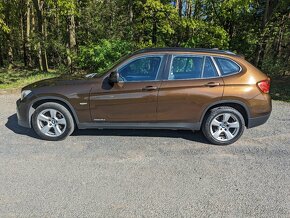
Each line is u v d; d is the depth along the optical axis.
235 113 4.40
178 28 11.61
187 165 3.82
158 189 3.24
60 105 4.43
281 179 3.50
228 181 3.43
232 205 2.96
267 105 4.44
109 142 4.55
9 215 2.77
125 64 4.32
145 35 12.48
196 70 4.32
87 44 11.98
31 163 3.82
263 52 12.11
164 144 4.51
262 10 11.77
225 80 4.29
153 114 4.38
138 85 4.27
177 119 4.41
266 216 2.78
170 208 2.90
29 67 18.95
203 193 3.17
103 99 4.32
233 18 11.32
